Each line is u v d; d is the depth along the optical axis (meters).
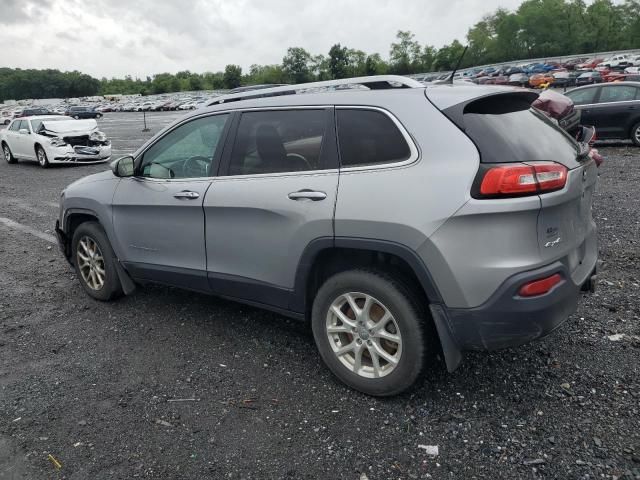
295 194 3.33
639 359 3.54
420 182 2.89
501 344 2.88
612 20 106.25
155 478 2.70
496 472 2.63
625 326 4.00
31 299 5.25
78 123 17.22
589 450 2.74
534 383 3.35
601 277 4.97
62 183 13.11
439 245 2.81
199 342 4.14
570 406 3.10
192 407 3.29
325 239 3.20
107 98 130.25
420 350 3.03
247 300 3.87
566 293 2.92
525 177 2.71
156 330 4.39
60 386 3.59
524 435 2.88
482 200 2.73
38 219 9.03
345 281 3.21
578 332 3.95
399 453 2.80
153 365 3.82
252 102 3.77
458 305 2.84
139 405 3.33
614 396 3.16
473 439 2.88
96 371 3.78
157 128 35.31
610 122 13.18
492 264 2.74
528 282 2.74
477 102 3.03
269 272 3.59
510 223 2.72
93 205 4.72
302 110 3.48
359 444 2.88
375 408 3.19
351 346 3.31
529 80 52.22
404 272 3.11
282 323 4.40
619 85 13.12
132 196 4.39
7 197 11.38
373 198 3.01
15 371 3.83
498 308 2.77
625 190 8.40
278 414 3.18
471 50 111.81
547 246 2.84
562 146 3.22
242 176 3.70
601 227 6.52
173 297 5.09
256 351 3.95
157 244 4.30
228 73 136.00
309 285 3.49
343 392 3.37
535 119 3.29
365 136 3.18
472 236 2.76
